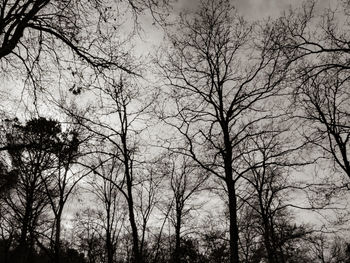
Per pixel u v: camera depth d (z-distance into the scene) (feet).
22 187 49.08
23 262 51.16
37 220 52.65
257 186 66.85
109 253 50.24
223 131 52.85
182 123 53.21
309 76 35.78
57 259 36.24
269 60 48.19
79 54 30.14
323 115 55.21
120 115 49.93
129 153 49.60
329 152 57.36
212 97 56.13
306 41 35.78
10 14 25.68
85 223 53.93
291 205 58.85
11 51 25.84
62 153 38.65
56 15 29.27
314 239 63.93
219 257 65.16
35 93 30.55
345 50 33.94
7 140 37.11
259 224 68.49
